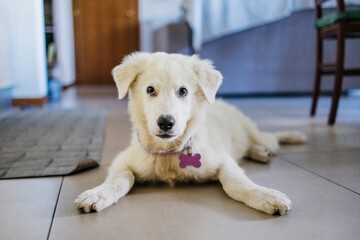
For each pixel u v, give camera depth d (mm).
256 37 4055
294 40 4129
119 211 1036
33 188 1248
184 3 3760
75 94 5137
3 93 3219
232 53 4059
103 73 6668
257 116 2977
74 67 6602
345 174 1395
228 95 4430
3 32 3139
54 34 5598
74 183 1307
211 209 1046
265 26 4039
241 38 4031
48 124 2650
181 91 1186
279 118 2871
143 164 1252
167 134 1106
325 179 1333
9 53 3363
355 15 2377
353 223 946
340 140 2031
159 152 1236
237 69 4125
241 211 1030
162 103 1124
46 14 5566
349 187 1240
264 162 1599
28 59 3637
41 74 3766
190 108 1229
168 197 1155
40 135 2227
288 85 4277
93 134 2266
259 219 972
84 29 6453
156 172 1258
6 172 1414
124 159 1324
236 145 1597
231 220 966
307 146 1901
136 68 1267
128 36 6508
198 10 3482
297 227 920
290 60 4195
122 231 903
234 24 3598
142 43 6453
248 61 4121
